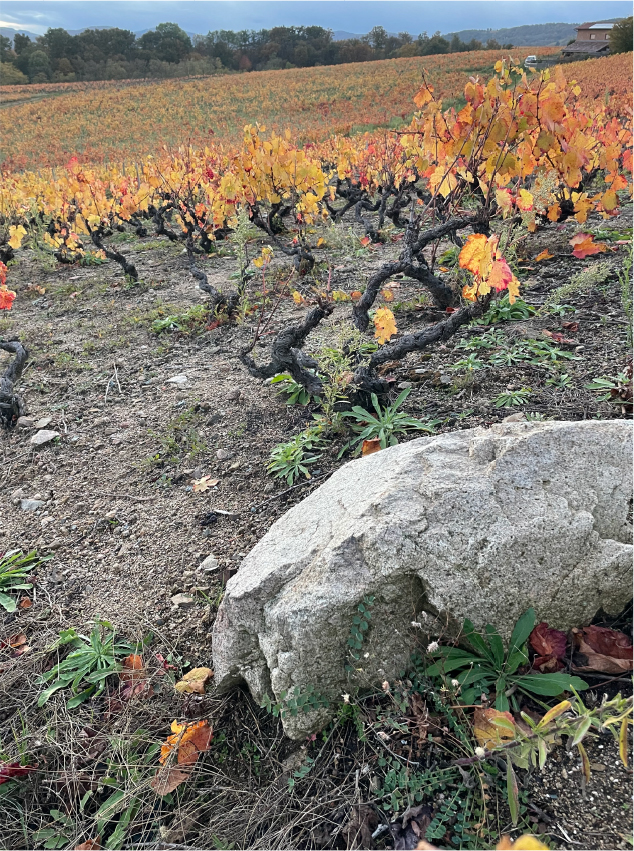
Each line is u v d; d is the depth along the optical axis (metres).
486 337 3.47
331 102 31.31
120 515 2.85
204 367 4.20
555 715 1.24
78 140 30.22
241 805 1.64
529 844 0.78
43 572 2.60
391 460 2.01
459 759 1.43
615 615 1.67
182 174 7.73
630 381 2.64
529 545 1.58
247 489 2.82
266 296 5.17
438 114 3.37
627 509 1.65
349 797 1.53
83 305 6.11
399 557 1.62
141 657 2.11
